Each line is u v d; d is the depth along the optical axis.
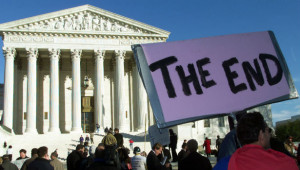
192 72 9.00
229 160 4.95
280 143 8.61
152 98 8.82
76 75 67.94
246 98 8.86
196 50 9.15
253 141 4.97
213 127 71.75
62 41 68.69
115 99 70.69
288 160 4.60
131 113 76.44
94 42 70.19
